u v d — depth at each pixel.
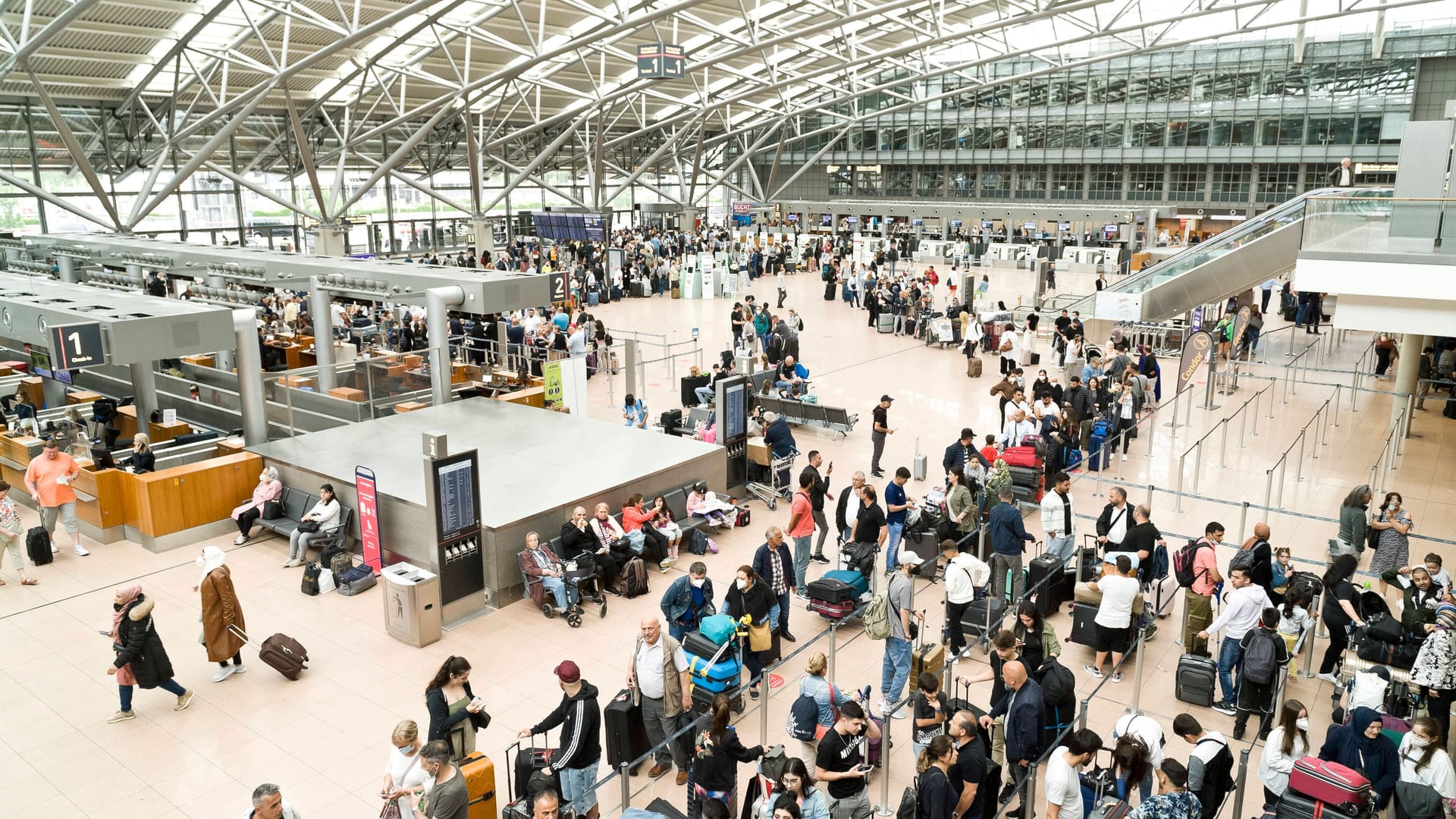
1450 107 16.09
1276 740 7.49
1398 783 7.21
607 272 41.34
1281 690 8.85
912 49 38.56
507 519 12.63
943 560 12.91
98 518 14.50
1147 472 17.61
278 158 47.75
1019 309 35.81
